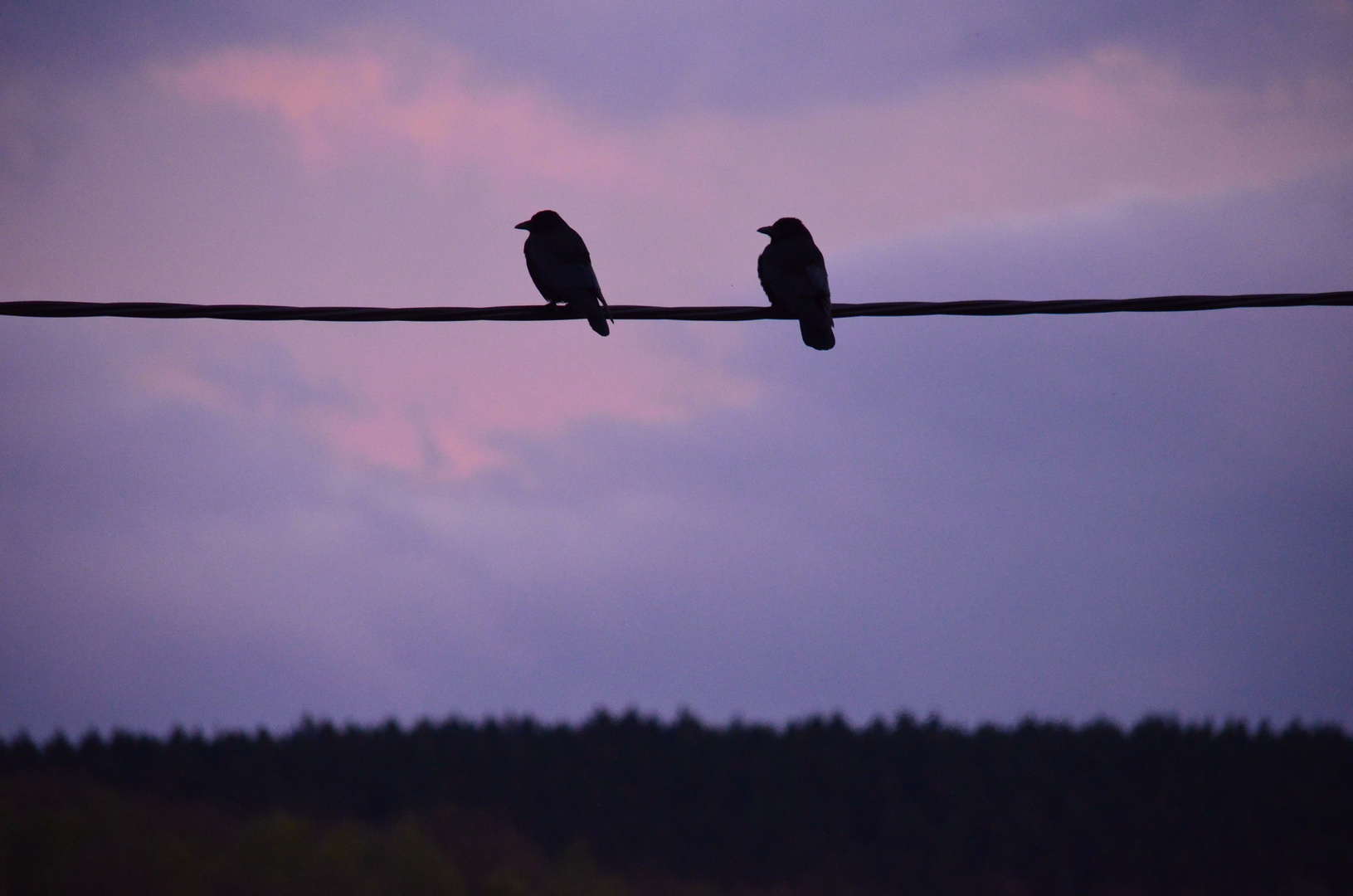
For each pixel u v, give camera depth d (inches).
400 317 458.0
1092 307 429.7
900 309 460.4
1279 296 420.2
